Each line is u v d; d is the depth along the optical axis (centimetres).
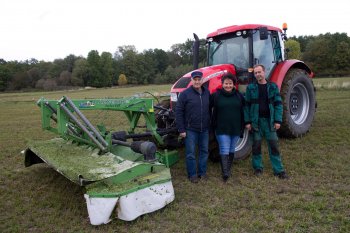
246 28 666
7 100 3328
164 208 425
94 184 397
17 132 1070
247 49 677
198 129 518
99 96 3469
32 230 387
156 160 472
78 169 431
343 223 369
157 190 413
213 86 601
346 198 434
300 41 7962
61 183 532
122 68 8419
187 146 524
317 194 450
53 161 477
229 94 523
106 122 1245
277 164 524
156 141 604
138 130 976
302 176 524
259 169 542
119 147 529
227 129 521
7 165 659
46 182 541
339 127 855
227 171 522
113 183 402
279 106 515
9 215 426
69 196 476
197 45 748
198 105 510
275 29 731
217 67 649
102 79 8144
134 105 545
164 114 640
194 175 525
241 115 530
